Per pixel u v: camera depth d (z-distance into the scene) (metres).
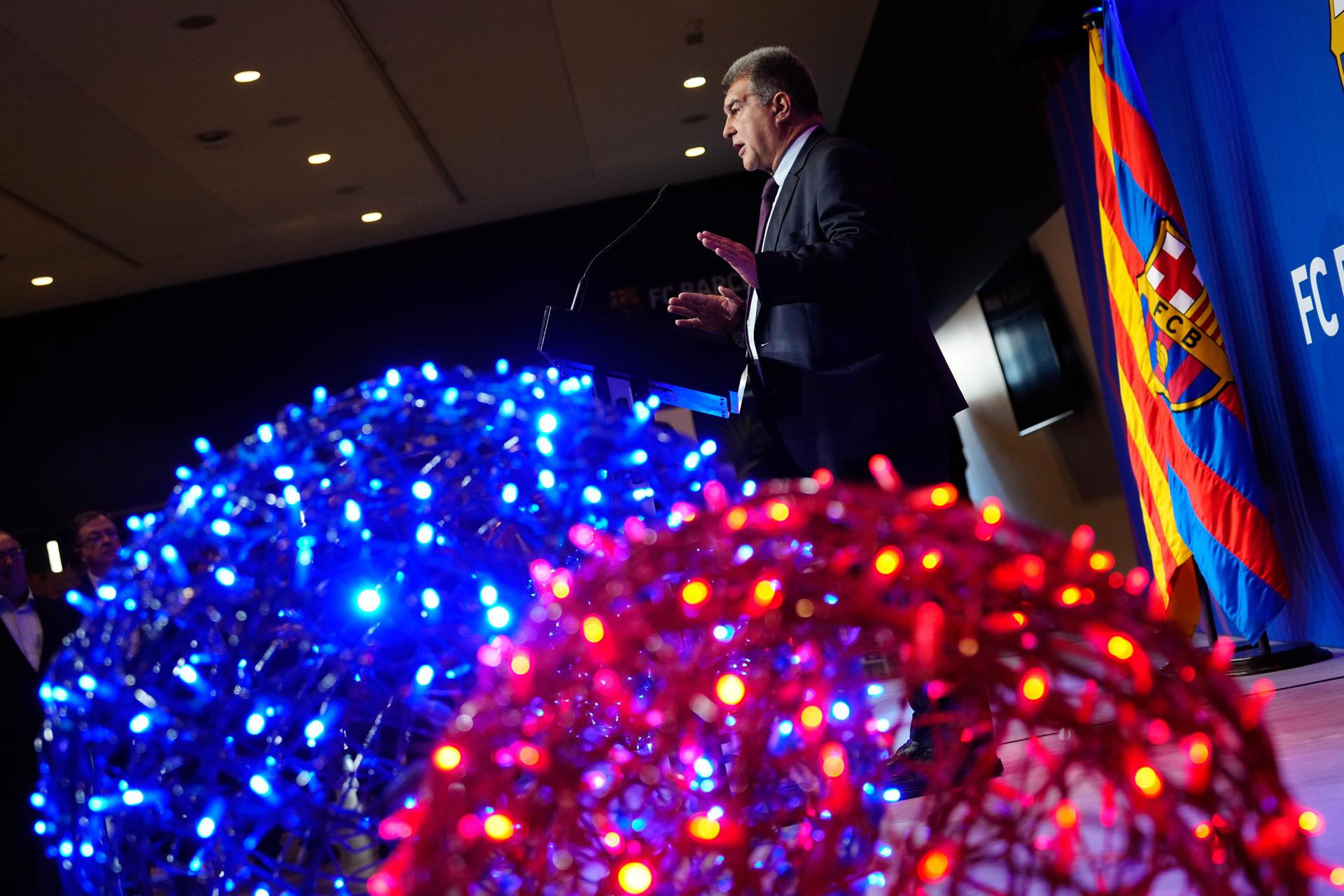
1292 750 2.04
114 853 1.29
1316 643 3.43
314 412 2.15
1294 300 3.25
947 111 6.08
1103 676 0.70
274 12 5.66
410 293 9.90
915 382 2.33
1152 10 3.85
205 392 9.86
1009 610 0.71
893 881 0.70
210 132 6.90
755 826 0.74
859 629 0.74
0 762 2.97
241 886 1.19
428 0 5.79
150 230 8.38
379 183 8.32
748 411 2.44
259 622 1.34
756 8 6.62
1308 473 3.33
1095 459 5.71
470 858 0.74
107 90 6.14
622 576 0.79
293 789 1.16
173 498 1.96
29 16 5.30
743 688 0.70
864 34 7.29
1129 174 3.50
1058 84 4.63
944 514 0.78
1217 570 3.30
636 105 7.75
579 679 0.76
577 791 0.75
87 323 9.87
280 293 9.91
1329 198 2.99
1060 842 0.70
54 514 9.74
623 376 2.18
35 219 7.76
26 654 3.05
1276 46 3.11
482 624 1.31
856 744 0.75
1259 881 0.75
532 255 9.86
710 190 9.76
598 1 6.14
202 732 1.24
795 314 2.33
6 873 2.94
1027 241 5.76
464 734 0.76
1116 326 3.78
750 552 0.77
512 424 1.96
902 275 2.42
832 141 2.41
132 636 1.50
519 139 7.96
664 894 0.74
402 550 1.45
